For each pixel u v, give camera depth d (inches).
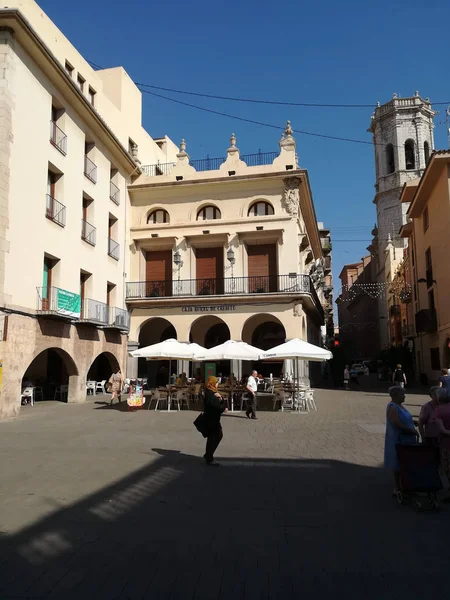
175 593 150.9
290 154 1064.2
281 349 673.0
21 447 405.1
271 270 1067.9
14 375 644.1
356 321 3393.2
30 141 708.7
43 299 735.7
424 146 2322.8
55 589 153.6
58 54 884.6
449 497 246.2
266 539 195.3
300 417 613.3
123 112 1166.3
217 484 283.1
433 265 1108.5
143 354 692.7
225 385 732.7
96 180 942.4
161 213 1128.2
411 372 1403.8
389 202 2348.7
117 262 1042.7
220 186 1087.0
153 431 497.0
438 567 168.4
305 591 151.9
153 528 209.0
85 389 854.5
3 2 759.7
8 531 205.6
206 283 1082.1
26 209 693.9
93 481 289.7
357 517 222.5
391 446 245.6
